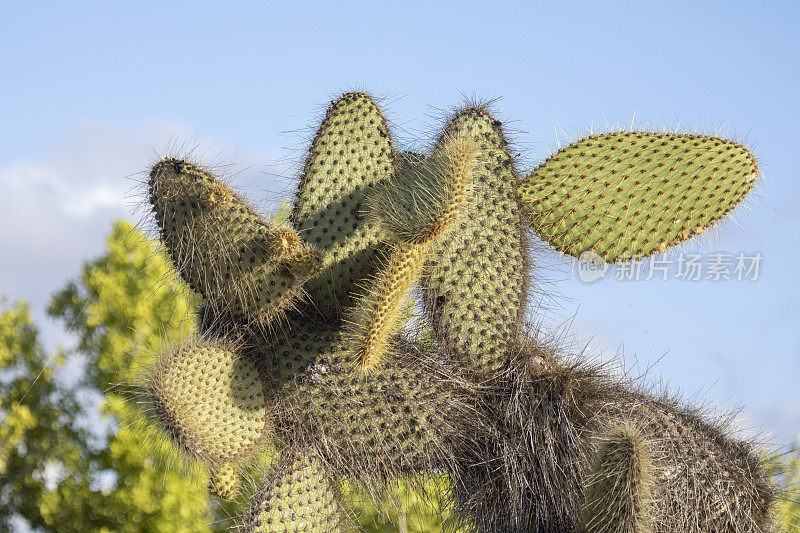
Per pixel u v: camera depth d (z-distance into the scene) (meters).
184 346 2.91
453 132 3.27
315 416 2.93
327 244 3.06
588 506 2.46
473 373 3.03
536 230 3.20
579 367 3.09
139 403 3.01
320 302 3.10
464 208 3.07
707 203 3.09
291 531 2.79
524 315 3.16
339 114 3.23
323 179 3.14
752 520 2.85
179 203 2.79
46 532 12.00
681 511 2.78
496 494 2.96
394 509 3.08
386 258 2.94
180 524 9.73
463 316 3.01
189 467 3.07
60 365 11.92
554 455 2.89
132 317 10.51
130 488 10.50
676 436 2.90
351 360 2.81
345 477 2.96
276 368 2.99
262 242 2.75
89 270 11.60
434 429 2.90
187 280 2.99
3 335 12.26
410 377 2.96
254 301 2.83
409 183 2.74
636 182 3.06
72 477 11.47
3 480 11.95
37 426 11.96
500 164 3.22
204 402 2.78
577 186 3.09
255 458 3.09
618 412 2.96
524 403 2.95
